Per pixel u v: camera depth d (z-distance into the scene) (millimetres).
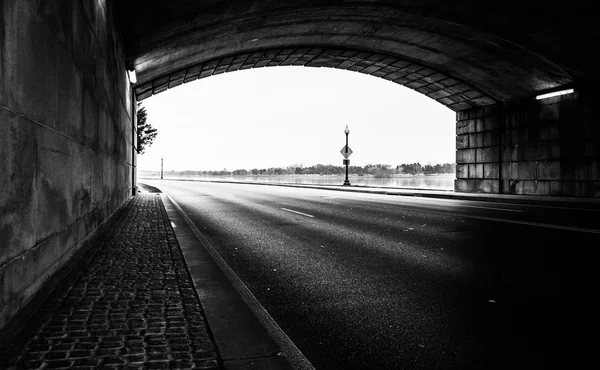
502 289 5082
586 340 3564
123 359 2857
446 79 25297
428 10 17344
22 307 3504
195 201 20922
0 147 3047
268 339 3354
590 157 19812
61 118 4863
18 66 3430
